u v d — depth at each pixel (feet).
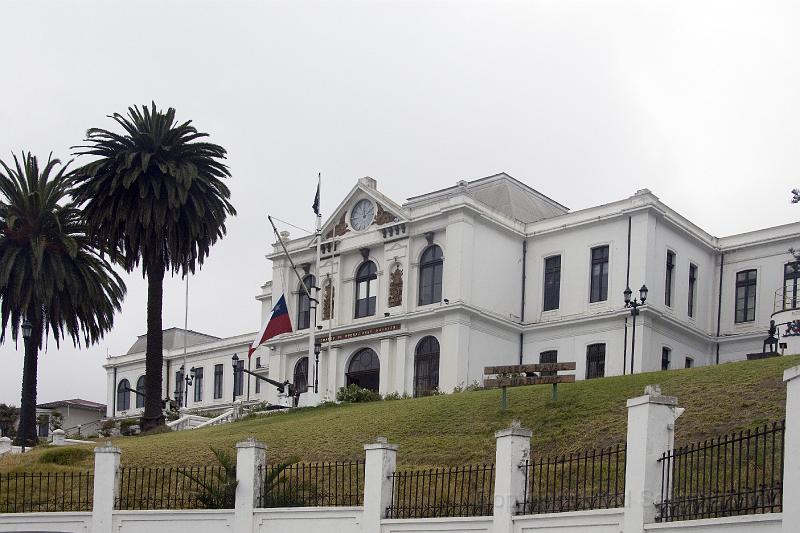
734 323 158.40
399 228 159.94
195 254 143.13
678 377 85.10
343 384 163.22
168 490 76.13
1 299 140.05
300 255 176.96
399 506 61.72
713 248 161.48
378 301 161.99
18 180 143.95
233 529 68.85
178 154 139.64
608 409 80.12
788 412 39.11
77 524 75.77
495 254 157.58
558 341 153.99
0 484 85.76
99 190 135.64
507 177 177.88
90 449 104.47
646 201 148.05
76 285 140.97
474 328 150.71
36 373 140.15
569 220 157.99
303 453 89.71
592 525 48.78
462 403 95.66
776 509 48.34
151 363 139.13
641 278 146.41
